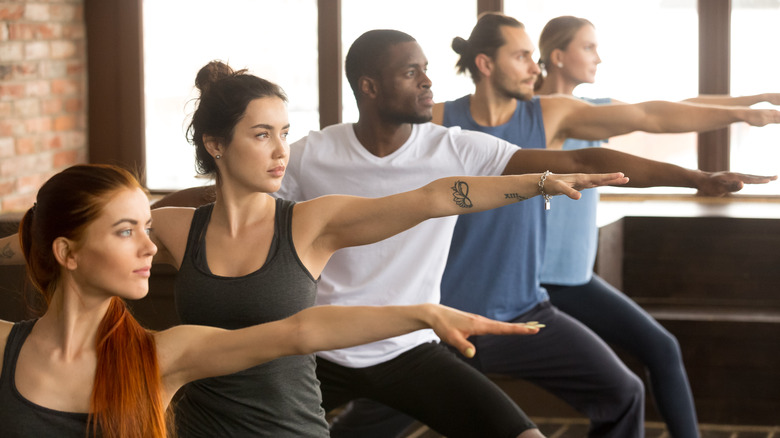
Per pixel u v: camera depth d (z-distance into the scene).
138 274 1.87
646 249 4.87
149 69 5.75
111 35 5.72
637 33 5.37
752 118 3.17
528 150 2.84
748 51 5.31
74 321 1.87
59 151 5.55
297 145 3.01
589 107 3.49
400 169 2.94
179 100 5.75
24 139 5.22
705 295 4.85
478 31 3.49
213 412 2.33
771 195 5.36
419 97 2.88
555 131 3.51
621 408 3.52
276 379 2.30
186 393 2.39
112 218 1.83
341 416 3.51
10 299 3.75
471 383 2.86
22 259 2.56
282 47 5.63
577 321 3.64
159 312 4.08
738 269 4.81
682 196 5.43
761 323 4.59
